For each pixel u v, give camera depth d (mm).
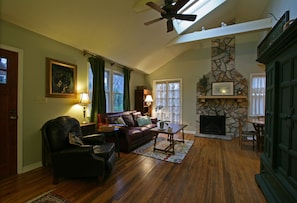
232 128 5406
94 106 4062
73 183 2338
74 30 3117
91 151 2303
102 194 2062
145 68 6203
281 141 1708
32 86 2811
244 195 2057
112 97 5027
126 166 2934
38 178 2475
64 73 3377
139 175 2584
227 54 5492
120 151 3744
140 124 4781
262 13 4855
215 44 5656
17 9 2332
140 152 3707
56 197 1990
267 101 2217
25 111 2709
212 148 4059
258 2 4410
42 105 2973
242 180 2439
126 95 5547
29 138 2770
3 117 2438
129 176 2549
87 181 2398
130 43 4320
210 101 5703
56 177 2316
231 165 2996
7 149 2486
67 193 2082
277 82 1815
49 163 2914
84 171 2295
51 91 3102
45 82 3023
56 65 3203
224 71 5520
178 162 3117
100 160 2297
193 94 5988
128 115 4785
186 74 6121
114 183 2338
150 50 5125
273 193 1778
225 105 5504
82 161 2281
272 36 3031
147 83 6855
